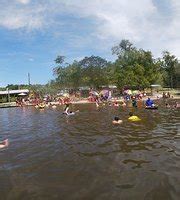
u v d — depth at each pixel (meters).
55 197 9.22
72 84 104.06
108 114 35.56
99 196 9.16
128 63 90.12
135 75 83.69
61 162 13.31
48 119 33.12
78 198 9.06
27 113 43.97
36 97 79.50
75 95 87.25
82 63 102.69
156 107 40.31
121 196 9.08
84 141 18.20
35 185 10.38
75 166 12.55
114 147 16.02
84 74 99.88
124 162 12.82
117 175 11.07
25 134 22.47
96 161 13.20
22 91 91.38
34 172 11.95
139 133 20.34
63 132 22.47
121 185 10.00
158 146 15.88
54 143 18.00
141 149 15.29
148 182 10.18
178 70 115.25
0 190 10.04
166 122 26.00
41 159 14.02
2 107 63.06
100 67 99.75
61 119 32.31
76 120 30.44
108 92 73.00
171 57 116.88
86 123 27.44
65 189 9.85
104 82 96.50
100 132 21.55
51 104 61.78
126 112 37.12
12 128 26.88
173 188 9.53
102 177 10.91
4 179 11.21
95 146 16.52
